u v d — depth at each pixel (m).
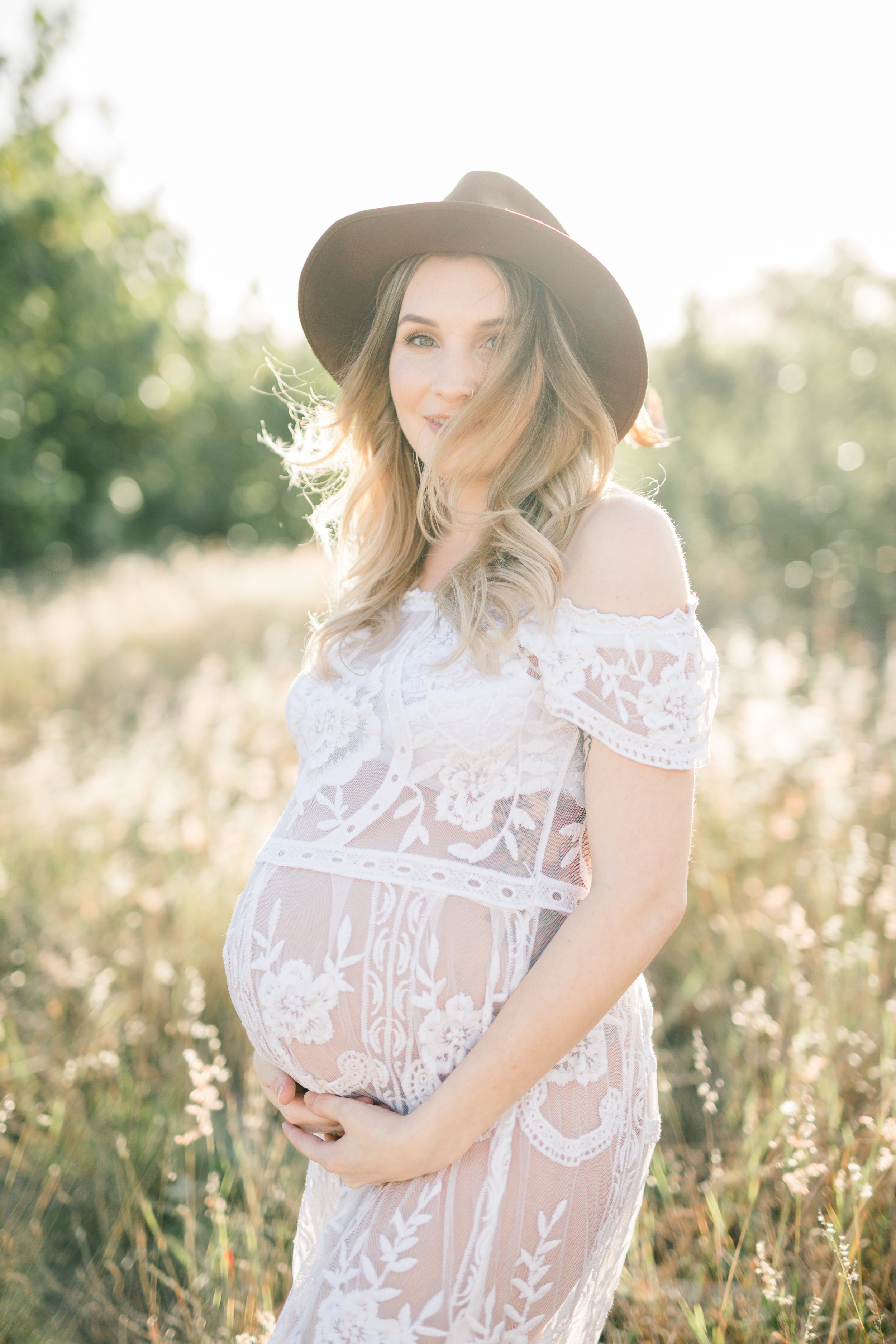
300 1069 1.44
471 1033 1.33
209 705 5.97
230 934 1.57
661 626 1.29
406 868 1.37
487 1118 1.25
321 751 1.50
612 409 1.70
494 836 1.37
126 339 15.52
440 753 1.37
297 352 18.27
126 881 3.83
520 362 1.53
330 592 1.97
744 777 4.62
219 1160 2.57
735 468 13.90
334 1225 1.40
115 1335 2.10
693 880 3.68
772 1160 2.12
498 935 1.34
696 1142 2.47
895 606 9.22
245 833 4.26
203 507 19.34
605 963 1.23
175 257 15.04
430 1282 1.26
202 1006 2.90
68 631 8.61
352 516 1.91
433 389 1.58
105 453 17.77
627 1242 1.50
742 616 8.93
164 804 4.48
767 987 3.00
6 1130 2.70
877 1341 1.73
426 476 1.54
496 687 1.35
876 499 12.16
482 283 1.55
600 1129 1.36
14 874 4.12
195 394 18.39
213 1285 2.08
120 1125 2.66
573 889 1.41
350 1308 1.27
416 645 1.46
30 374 14.53
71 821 4.69
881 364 13.88
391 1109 1.40
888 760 4.76
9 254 13.01
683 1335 1.87
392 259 1.72
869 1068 2.37
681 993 3.06
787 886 3.53
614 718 1.27
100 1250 2.35
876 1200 2.03
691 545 12.43
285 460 2.12
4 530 16.14
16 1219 2.40
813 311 14.66
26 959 3.51
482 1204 1.28
